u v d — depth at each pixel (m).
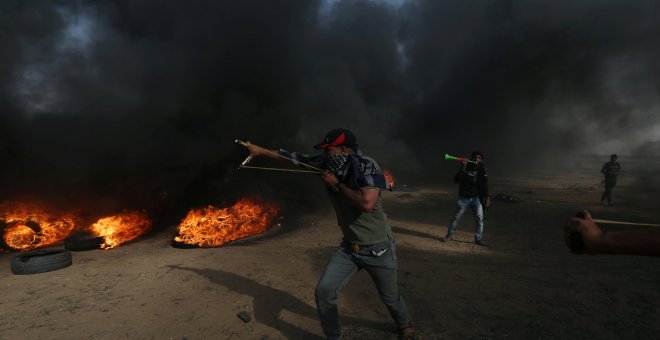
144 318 3.87
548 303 4.40
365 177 2.87
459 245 7.26
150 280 4.90
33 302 4.22
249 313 4.01
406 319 3.45
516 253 6.69
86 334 3.55
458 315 4.08
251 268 5.42
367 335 3.62
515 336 3.64
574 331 3.74
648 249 1.01
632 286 4.92
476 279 5.21
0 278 5.02
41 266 5.16
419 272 5.48
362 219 3.06
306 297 4.45
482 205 7.36
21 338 3.46
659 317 4.02
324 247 6.86
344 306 4.24
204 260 5.75
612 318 4.01
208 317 3.91
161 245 7.48
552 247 7.13
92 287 4.66
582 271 5.57
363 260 3.13
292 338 3.54
